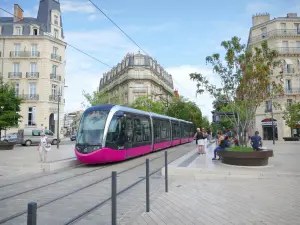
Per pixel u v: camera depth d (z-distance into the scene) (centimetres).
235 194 711
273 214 539
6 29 4462
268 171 997
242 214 541
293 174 955
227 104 1527
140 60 6016
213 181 913
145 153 1791
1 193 783
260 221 498
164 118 2289
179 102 5222
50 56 4472
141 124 1703
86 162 1300
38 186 875
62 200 696
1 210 615
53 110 4472
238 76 1310
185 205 614
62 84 4719
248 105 1332
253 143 1255
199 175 981
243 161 1127
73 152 2069
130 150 1498
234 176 962
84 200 695
